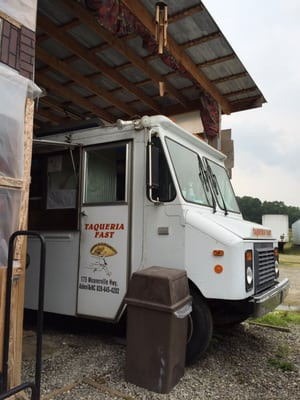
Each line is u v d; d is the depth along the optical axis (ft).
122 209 12.33
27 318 16.20
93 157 13.43
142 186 12.05
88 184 13.37
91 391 9.16
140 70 19.22
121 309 11.84
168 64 17.46
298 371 11.10
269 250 12.93
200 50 17.48
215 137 21.61
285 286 13.41
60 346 12.58
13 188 7.91
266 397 9.32
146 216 11.81
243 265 10.39
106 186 12.94
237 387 9.82
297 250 79.20
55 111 24.62
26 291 14.28
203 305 10.84
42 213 14.29
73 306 12.96
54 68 18.76
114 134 12.91
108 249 12.42
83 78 20.47
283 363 11.58
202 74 19.52
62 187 13.99
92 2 12.89
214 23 15.48
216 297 10.25
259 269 11.62
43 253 7.09
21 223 8.11
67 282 13.24
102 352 11.97
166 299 9.20
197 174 13.30
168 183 11.56
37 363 7.09
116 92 22.30
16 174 7.98
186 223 11.03
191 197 12.25
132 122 12.52
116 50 17.78
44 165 14.69
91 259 12.76
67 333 14.12
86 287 12.74
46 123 25.80
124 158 12.64
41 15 15.46
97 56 18.54
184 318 9.96
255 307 10.64
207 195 13.38
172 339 9.20
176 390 9.37
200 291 10.59
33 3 8.77
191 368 10.93
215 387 9.73
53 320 16.01
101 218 12.75
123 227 12.22
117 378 9.91
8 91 7.88
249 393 9.50
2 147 7.70
